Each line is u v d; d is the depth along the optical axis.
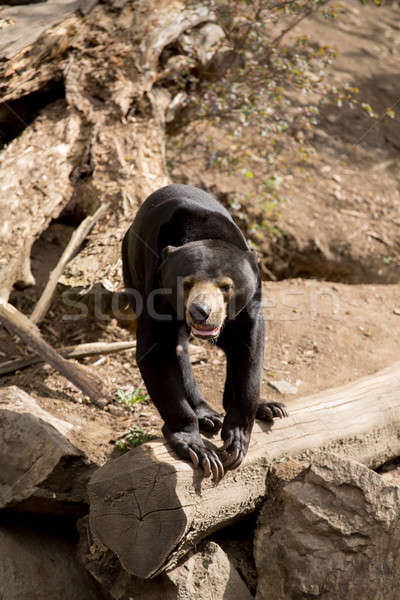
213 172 12.31
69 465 5.88
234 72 12.57
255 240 11.36
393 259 11.81
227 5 12.66
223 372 8.07
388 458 6.46
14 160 9.69
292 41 15.33
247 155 11.80
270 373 8.03
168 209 5.63
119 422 7.00
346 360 8.48
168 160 12.28
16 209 9.05
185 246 5.12
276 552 5.27
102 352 8.05
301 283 10.67
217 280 4.93
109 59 11.21
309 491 5.37
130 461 5.22
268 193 12.08
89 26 11.60
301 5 11.66
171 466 5.03
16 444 5.96
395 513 5.16
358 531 5.15
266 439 5.73
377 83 15.65
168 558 5.02
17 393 6.72
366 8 18.67
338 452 6.03
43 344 7.60
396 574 5.00
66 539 6.25
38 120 10.64
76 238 8.79
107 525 5.22
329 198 12.64
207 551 5.31
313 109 11.53
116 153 9.96
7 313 7.76
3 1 12.75
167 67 11.62
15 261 8.45
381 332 9.25
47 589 5.79
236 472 5.35
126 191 9.30
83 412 7.15
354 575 5.05
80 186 9.78
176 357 5.57
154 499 5.02
